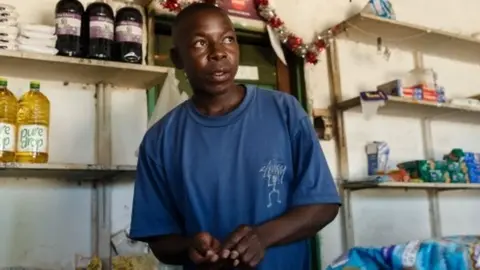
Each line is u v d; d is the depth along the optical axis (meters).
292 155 1.00
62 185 1.91
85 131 1.98
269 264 0.94
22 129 1.68
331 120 2.56
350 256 1.58
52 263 1.85
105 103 2.01
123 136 2.04
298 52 2.44
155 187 1.06
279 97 1.03
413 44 2.85
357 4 2.78
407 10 3.00
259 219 0.93
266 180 0.95
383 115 2.74
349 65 2.69
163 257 1.02
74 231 1.90
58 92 1.95
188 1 2.14
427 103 2.50
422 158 2.84
